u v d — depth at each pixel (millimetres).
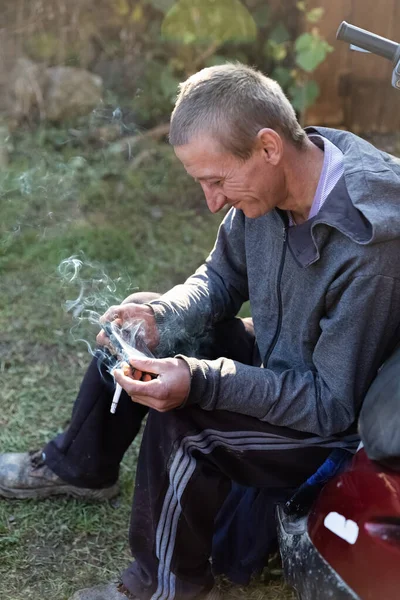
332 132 1738
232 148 1535
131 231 3678
